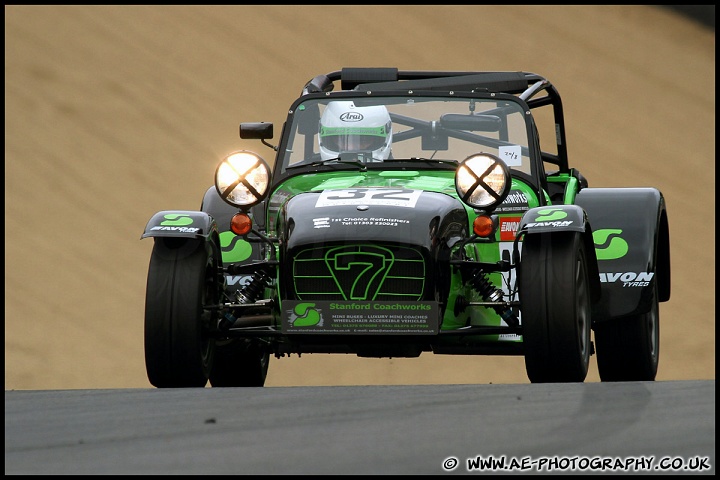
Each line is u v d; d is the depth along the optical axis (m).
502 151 29.39
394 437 15.20
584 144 134.12
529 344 24.52
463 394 19.69
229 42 139.75
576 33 165.25
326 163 29.19
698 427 15.83
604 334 30.00
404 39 153.12
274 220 28.00
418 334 24.80
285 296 25.55
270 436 15.45
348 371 73.81
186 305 24.89
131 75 126.69
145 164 110.31
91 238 94.62
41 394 21.59
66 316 81.62
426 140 29.66
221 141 118.19
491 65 152.88
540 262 24.64
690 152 138.00
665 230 32.88
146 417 17.56
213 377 31.75
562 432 15.48
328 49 145.38
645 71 158.75
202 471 13.21
